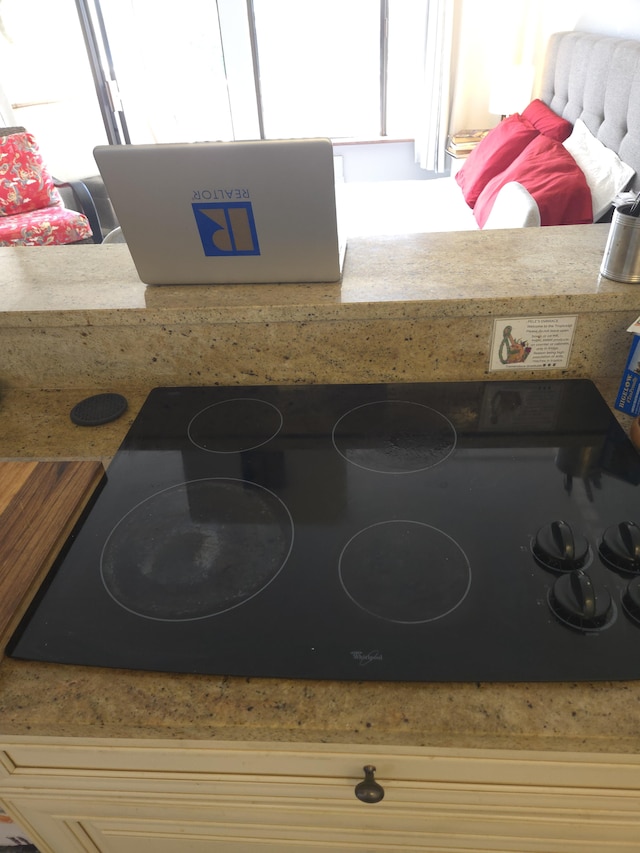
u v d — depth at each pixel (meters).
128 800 0.68
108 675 0.57
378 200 3.25
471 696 0.53
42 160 3.86
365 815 0.67
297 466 0.83
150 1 4.10
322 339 0.95
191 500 0.77
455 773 0.59
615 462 0.80
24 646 0.59
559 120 3.13
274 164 0.78
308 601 0.62
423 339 0.94
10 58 4.00
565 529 0.65
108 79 4.47
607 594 0.59
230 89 4.43
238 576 0.65
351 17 4.12
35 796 0.69
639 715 0.51
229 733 0.53
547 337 0.93
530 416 0.90
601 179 2.52
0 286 1.03
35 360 1.01
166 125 4.63
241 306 0.91
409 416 0.91
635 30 2.71
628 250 0.87
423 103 4.20
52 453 0.89
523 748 0.51
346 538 0.70
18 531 0.71
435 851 0.73
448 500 0.75
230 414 0.94
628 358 0.86
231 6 4.08
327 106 4.54
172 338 0.96
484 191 2.83
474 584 0.63
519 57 4.01
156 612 0.62
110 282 1.02
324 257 0.90
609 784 0.59
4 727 0.54
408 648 0.56
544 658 0.55
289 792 0.64
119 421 0.95
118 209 0.85
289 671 0.55
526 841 0.69
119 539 0.72
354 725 0.51
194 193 0.82
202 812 0.69
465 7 3.82
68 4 4.11
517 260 1.00
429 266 0.99
